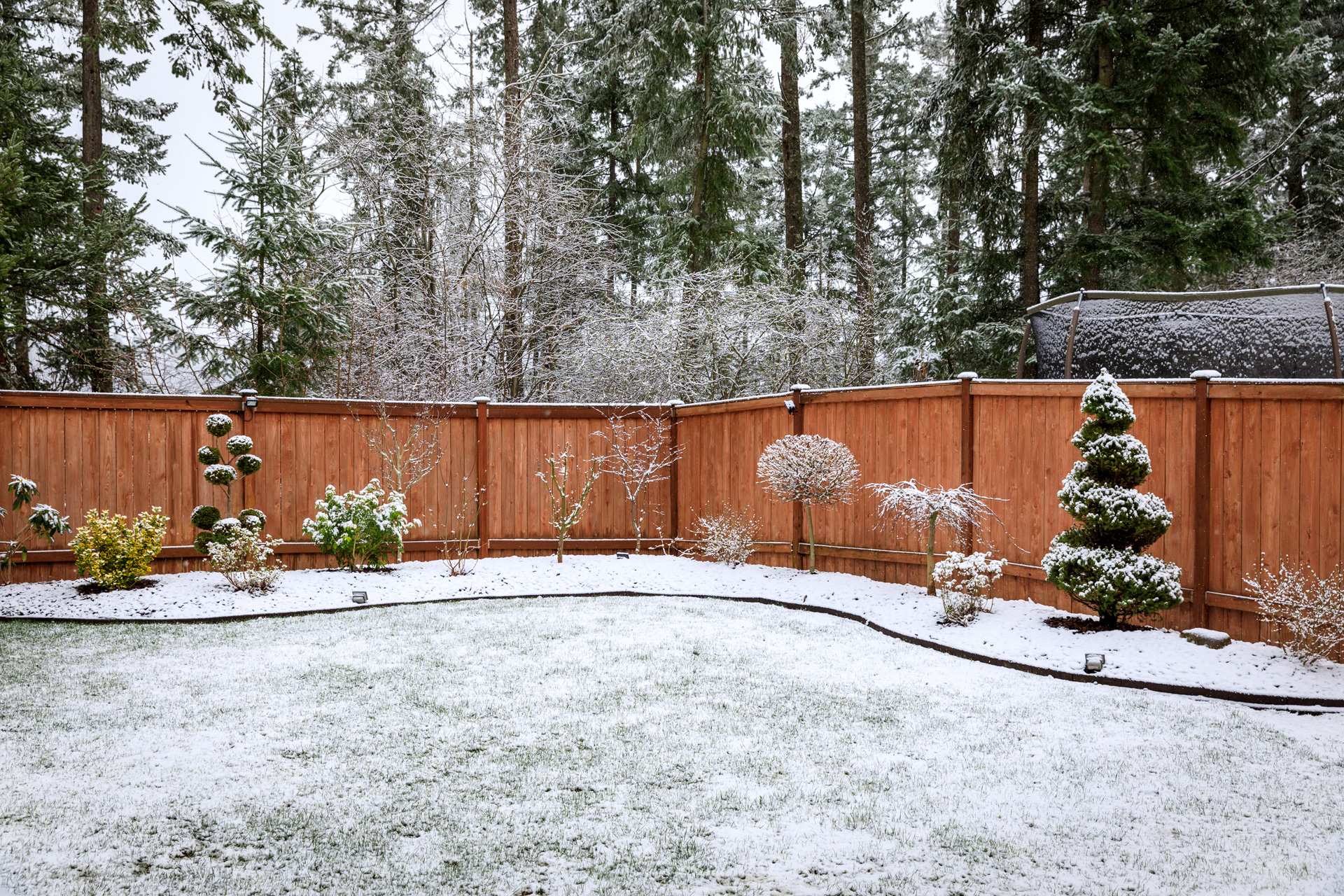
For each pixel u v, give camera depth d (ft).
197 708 17.33
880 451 32.09
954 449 29.32
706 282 50.42
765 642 23.77
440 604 29.58
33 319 41.29
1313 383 20.48
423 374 51.52
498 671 20.49
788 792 13.10
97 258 41.24
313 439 35.83
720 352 49.32
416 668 20.72
